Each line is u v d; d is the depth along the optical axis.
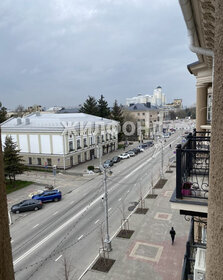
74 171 34.53
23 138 38.28
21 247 14.92
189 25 4.23
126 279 11.67
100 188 26.42
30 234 16.56
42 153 37.06
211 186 1.58
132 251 14.06
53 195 22.73
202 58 6.92
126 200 22.48
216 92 1.50
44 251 14.35
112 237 15.71
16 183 29.22
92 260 13.25
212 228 1.56
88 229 16.88
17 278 12.06
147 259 13.22
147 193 24.45
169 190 25.41
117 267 12.60
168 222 17.81
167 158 42.22
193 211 4.11
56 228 17.28
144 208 20.50
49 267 12.82
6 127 39.50
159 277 11.70
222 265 1.47
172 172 33.03
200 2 3.57
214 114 1.53
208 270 1.61
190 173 5.64
